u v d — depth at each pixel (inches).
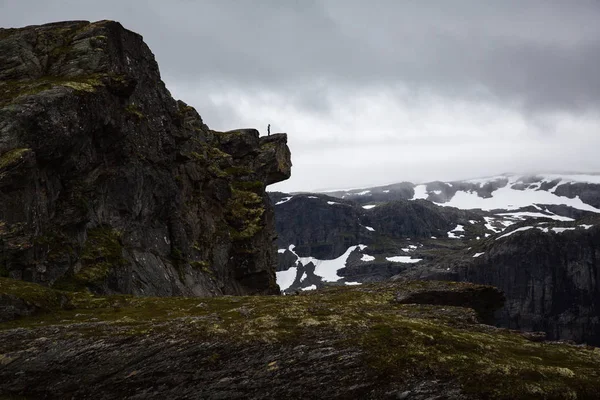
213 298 2554.1
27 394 1632.6
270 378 1642.5
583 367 1685.5
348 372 1628.9
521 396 1510.8
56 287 2518.5
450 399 1530.5
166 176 3688.5
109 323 1900.8
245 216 4581.7
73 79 3019.2
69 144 2694.4
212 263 4062.5
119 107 3196.4
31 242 2418.8
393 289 2906.0
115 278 2832.2
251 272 4441.4
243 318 1978.3
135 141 3371.1
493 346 1809.8
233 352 1715.1
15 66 3053.6
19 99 2596.0
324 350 1700.3
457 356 1662.2
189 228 3880.4
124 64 3408.0
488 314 3004.4
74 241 2731.3
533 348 1857.8
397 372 1608.0
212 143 5157.5
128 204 3225.9
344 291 3034.0
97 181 3038.9
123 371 1679.4
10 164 2348.7
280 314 1991.9
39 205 2554.1
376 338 1744.6
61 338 1763.0
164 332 1806.1
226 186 4579.2
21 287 2128.4
